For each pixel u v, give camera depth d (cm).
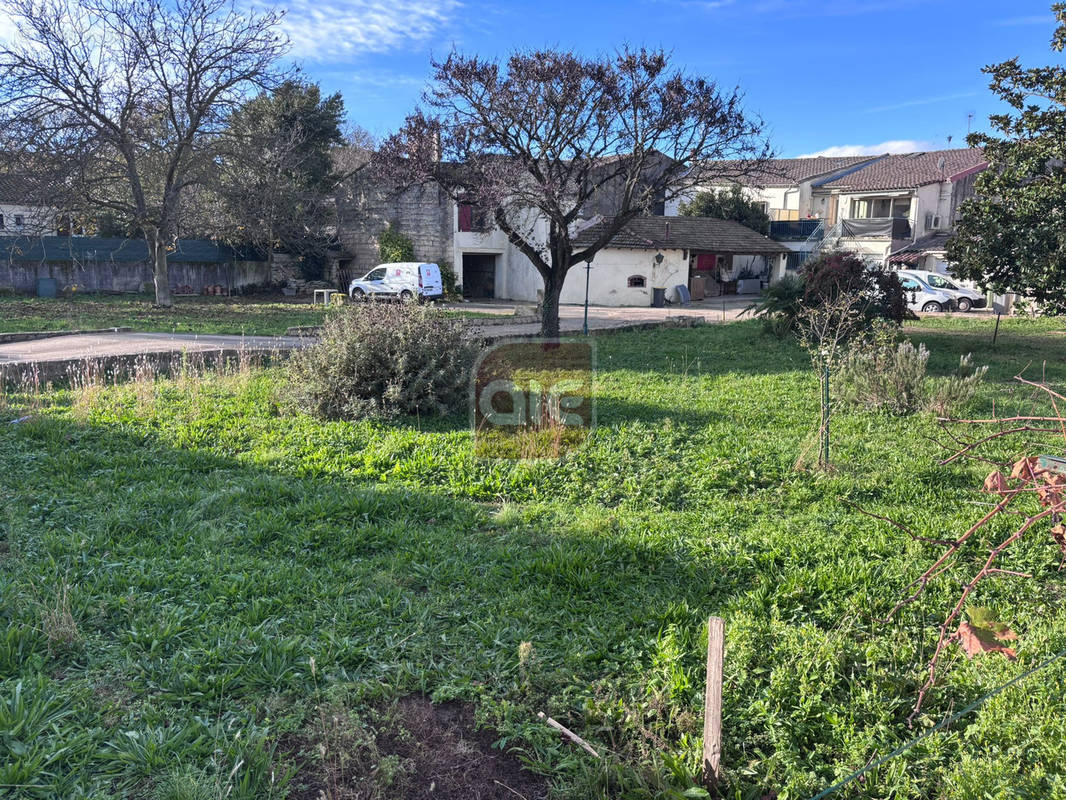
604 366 1355
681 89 1412
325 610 414
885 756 289
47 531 519
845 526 554
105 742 302
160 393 981
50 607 394
